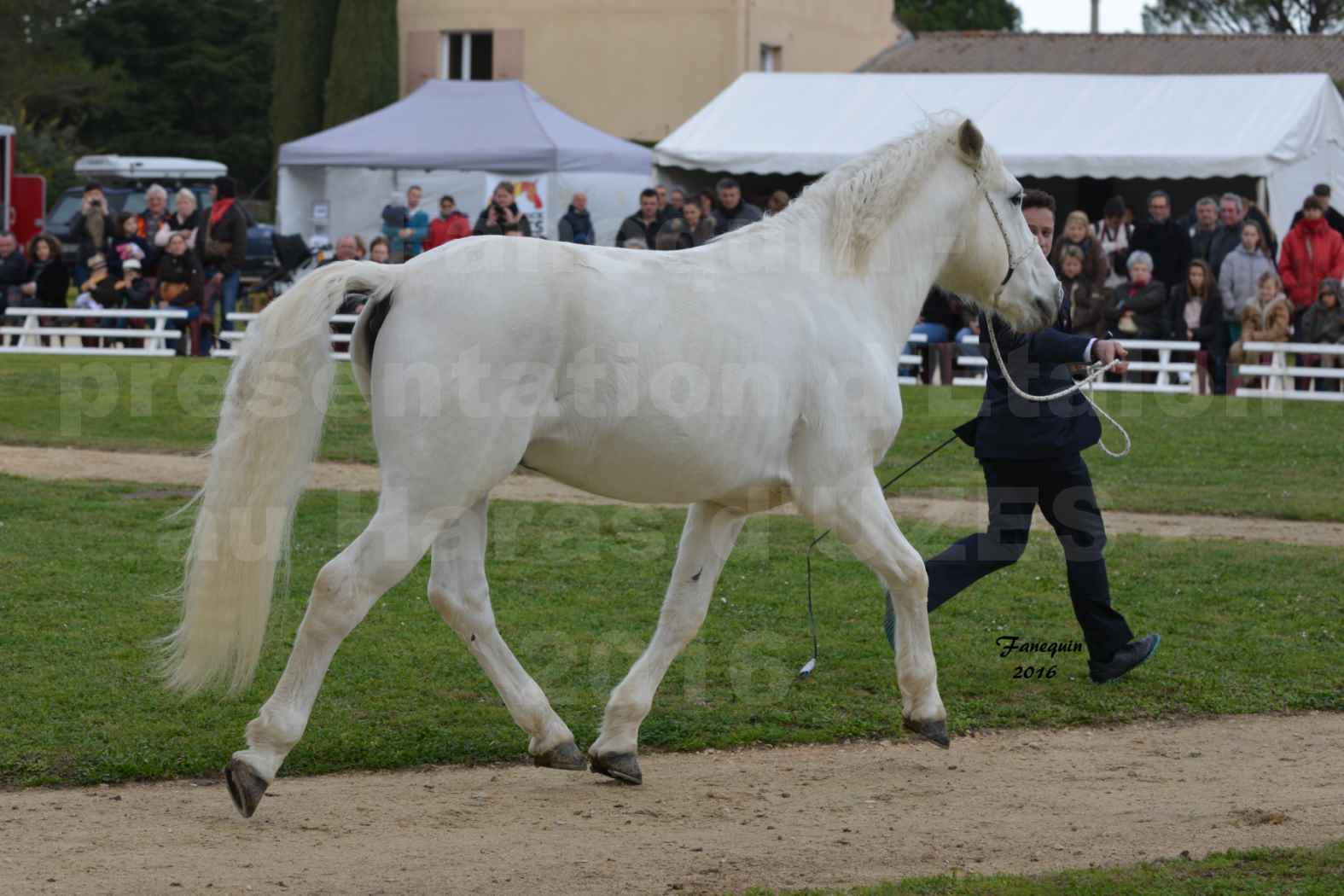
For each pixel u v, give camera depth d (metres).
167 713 7.65
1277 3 58.47
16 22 58.47
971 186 7.72
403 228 23.97
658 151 25.56
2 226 33.31
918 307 7.62
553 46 37.91
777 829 6.32
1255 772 7.16
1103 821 6.43
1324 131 24.22
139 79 60.78
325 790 6.77
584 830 6.26
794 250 7.06
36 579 10.13
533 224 27.75
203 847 5.96
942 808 6.61
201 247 23.09
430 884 5.61
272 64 61.34
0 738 7.18
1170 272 20.45
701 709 8.04
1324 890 5.48
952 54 37.56
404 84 39.66
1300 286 20.42
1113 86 25.36
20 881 5.55
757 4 37.12
